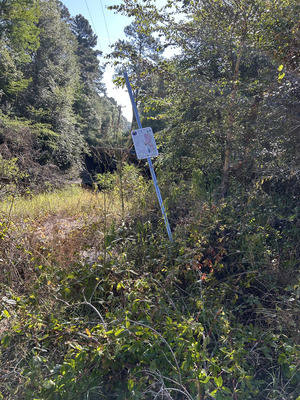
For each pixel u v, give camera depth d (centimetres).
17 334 314
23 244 431
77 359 266
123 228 436
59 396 256
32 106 2162
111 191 600
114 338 277
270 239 460
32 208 693
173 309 348
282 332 332
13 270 393
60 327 295
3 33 2438
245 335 316
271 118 532
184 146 708
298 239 446
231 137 574
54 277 367
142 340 278
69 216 639
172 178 649
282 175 505
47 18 3077
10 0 2386
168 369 281
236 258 432
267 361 314
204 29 586
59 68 2797
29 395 255
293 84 496
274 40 533
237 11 544
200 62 665
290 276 387
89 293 368
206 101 600
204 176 673
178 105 661
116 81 586
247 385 276
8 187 771
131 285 356
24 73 2644
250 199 477
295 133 521
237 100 570
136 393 253
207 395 262
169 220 513
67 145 2036
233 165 568
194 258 373
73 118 2369
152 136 474
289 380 276
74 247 444
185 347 281
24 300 326
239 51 575
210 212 456
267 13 527
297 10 488
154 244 441
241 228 441
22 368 286
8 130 1333
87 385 267
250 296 352
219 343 316
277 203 519
